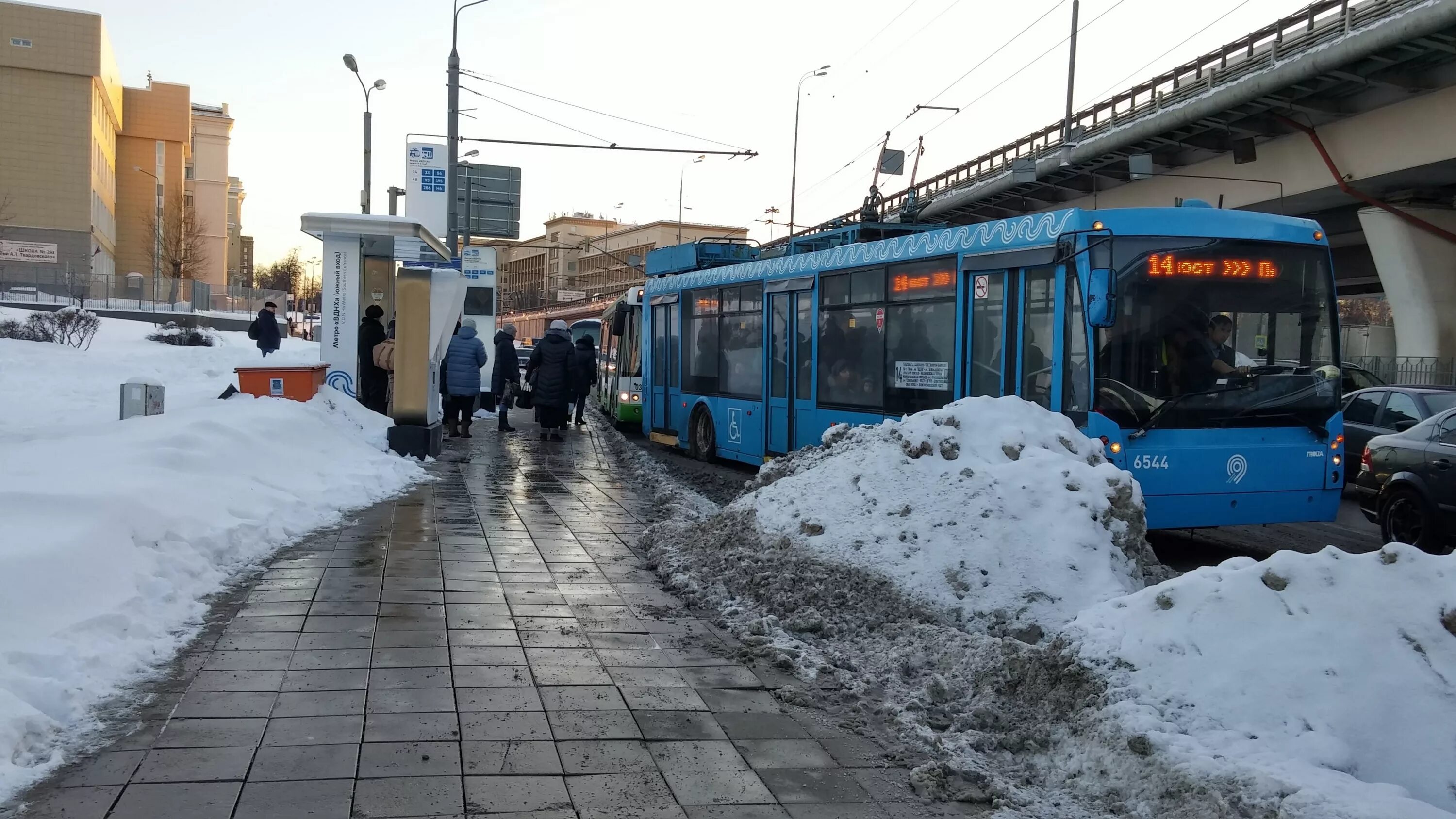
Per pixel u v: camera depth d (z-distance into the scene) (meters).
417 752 4.34
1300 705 4.05
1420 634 4.16
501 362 20.16
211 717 4.61
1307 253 9.33
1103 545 6.70
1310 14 22.23
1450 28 18.41
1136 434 8.63
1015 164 32.38
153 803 3.75
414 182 27.52
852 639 6.21
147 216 82.44
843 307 12.71
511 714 4.83
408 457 13.91
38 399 20.25
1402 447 10.13
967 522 6.81
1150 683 4.38
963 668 5.32
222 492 8.39
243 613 6.30
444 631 6.13
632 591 7.32
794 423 13.91
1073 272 8.93
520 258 124.69
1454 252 25.33
